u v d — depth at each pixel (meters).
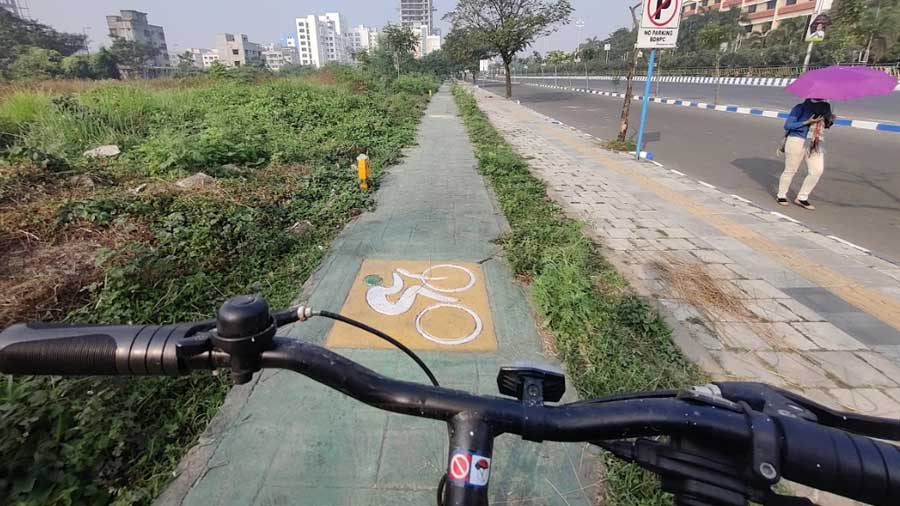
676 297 3.87
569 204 6.39
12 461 2.04
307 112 12.41
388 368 2.91
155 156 6.69
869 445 0.76
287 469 2.20
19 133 7.72
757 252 4.75
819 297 3.86
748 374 2.94
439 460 2.26
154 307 3.29
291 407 2.59
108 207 4.55
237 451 2.29
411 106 19.80
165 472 2.18
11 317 2.94
